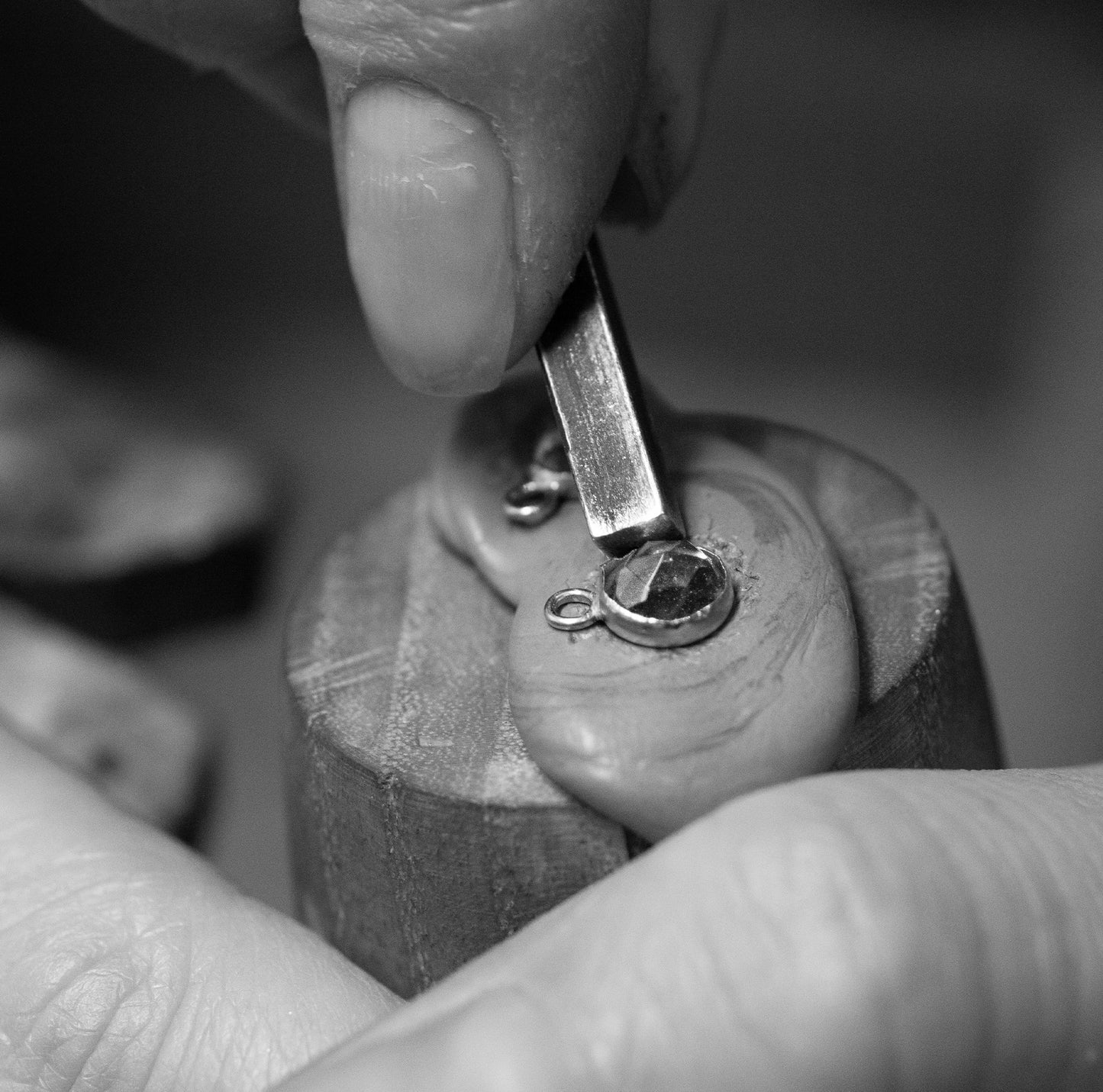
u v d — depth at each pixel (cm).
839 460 21
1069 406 34
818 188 34
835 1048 17
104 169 38
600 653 18
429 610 20
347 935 19
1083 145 33
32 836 21
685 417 21
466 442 20
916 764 19
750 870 17
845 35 33
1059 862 18
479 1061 17
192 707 29
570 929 17
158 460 34
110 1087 20
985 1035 17
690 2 20
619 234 34
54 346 39
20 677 27
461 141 19
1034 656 33
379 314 19
